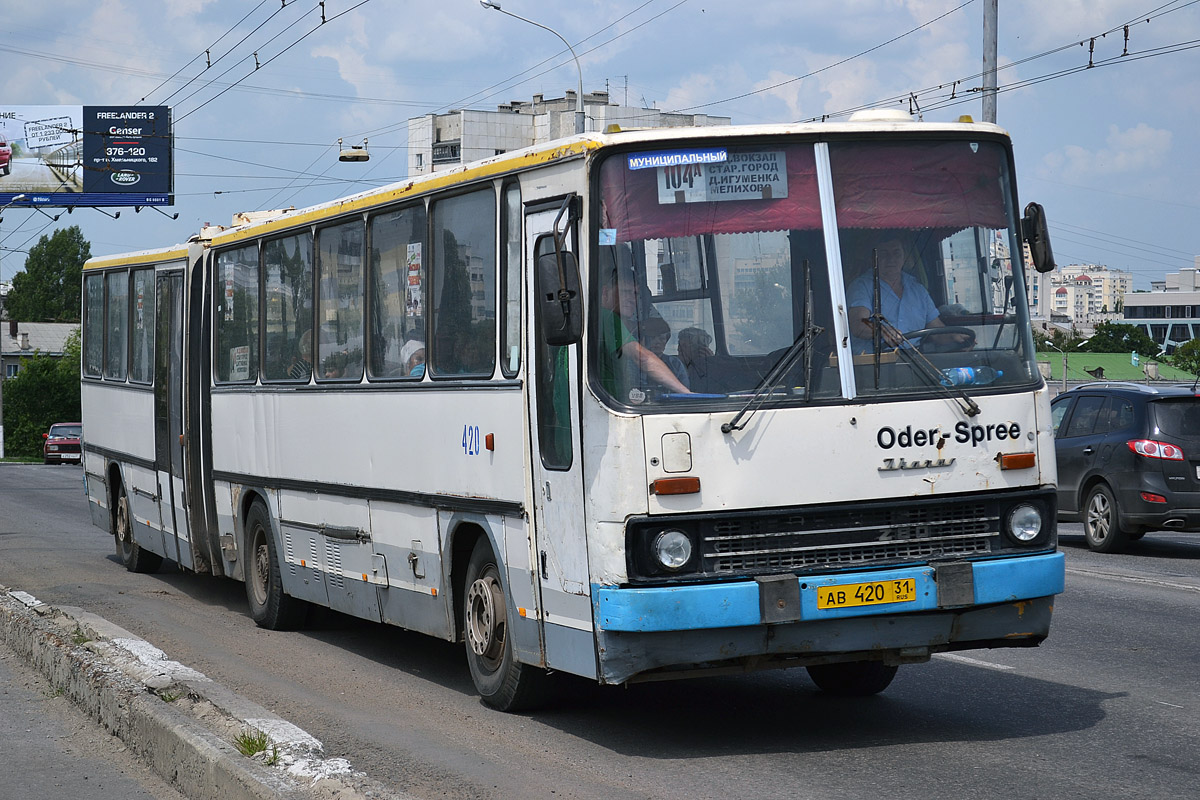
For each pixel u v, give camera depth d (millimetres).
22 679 9352
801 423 6637
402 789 6238
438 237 8656
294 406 10930
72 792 6633
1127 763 6590
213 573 12945
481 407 7969
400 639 11125
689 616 6410
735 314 6746
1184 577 13828
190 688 7527
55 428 55562
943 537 6801
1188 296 152375
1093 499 16578
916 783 6242
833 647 6652
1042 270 7203
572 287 6668
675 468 6492
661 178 6824
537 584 7336
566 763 6738
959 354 6945
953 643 6867
